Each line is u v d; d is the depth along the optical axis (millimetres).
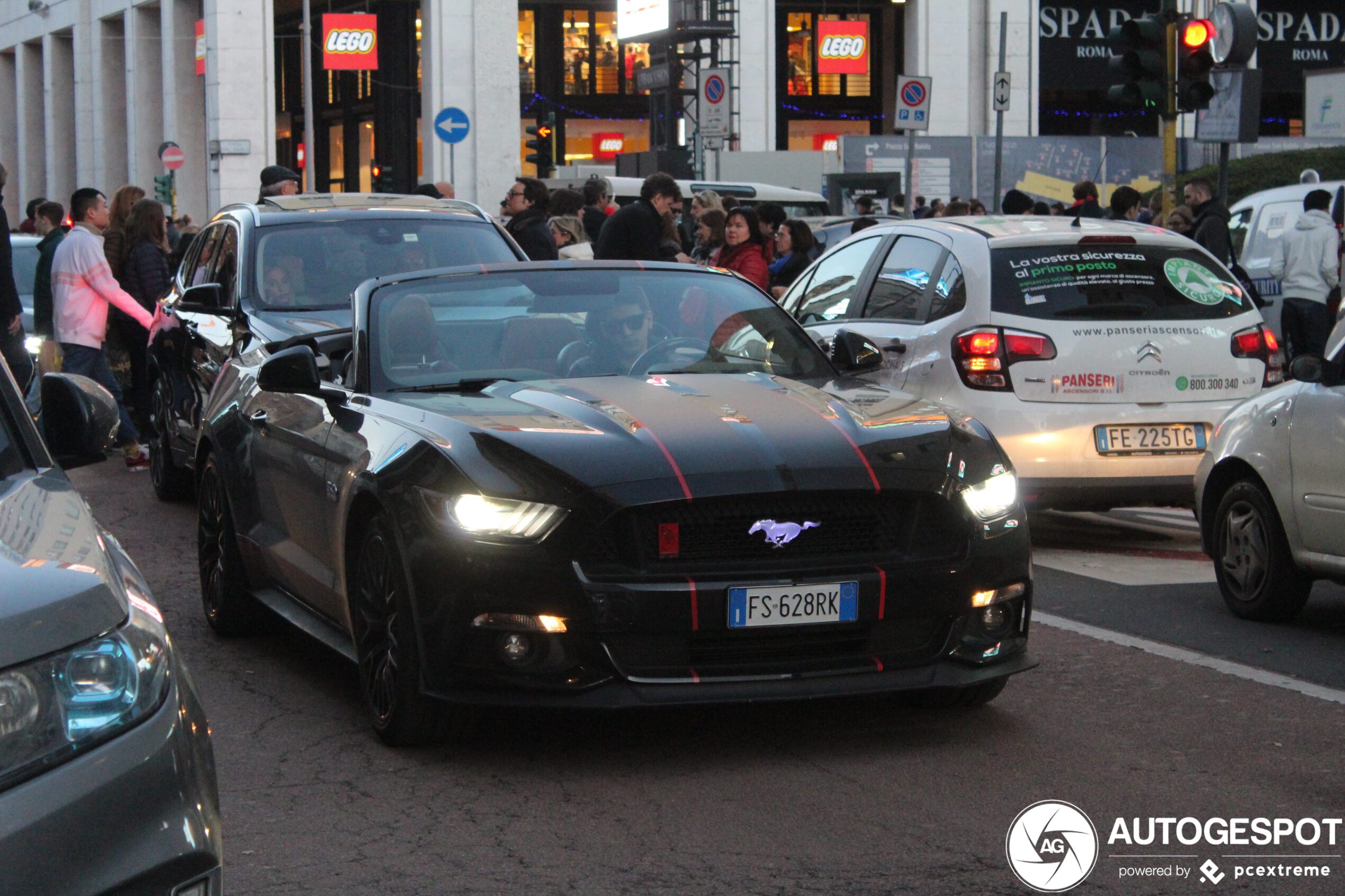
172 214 38062
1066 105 49781
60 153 58469
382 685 5246
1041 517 10383
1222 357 8695
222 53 43344
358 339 6090
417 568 4875
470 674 4809
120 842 2652
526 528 4742
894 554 4938
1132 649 6598
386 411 5539
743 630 4766
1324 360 6703
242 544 6762
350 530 5414
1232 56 14312
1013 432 8438
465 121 28891
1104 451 8453
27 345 14789
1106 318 8594
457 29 42625
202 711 3008
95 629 2736
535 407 5371
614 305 6332
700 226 13742
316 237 9594
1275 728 5414
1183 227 15688
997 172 20578
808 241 13844
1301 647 6629
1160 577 8234
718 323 6363
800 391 5648
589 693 4746
